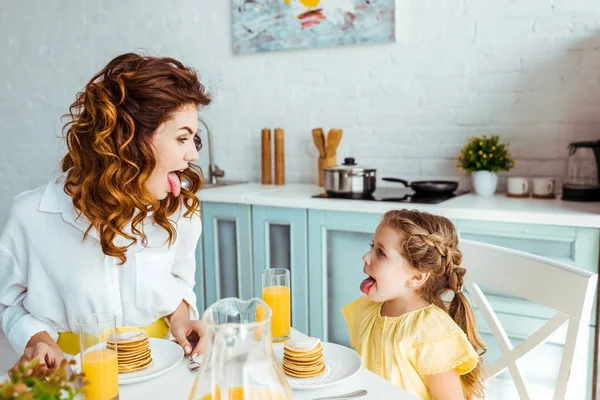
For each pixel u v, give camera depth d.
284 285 1.24
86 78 3.59
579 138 2.27
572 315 1.17
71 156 1.21
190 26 3.18
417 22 2.54
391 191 2.50
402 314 1.33
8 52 3.87
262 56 2.98
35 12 3.71
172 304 1.41
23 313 1.33
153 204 1.23
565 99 2.28
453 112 2.51
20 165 3.96
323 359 1.12
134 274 1.35
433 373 1.23
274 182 3.02
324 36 2.75
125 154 1.14
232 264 2.62
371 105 2.71
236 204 2.54
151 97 1.12
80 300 1.31
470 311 1.38
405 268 1.32
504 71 2.38
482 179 2.29
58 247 1.30
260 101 3.03
